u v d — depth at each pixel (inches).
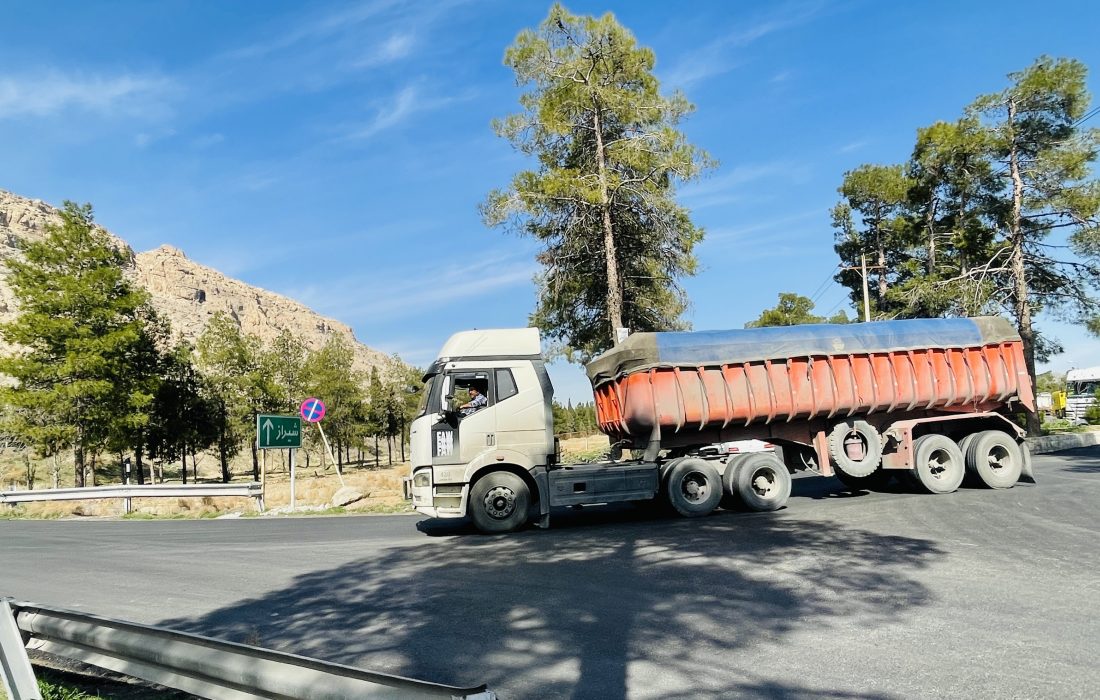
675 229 954.7
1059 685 175.5
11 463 1982.0
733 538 393.1
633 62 928.3
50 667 224.1
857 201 1561.3
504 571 339.6
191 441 1470.2
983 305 1096.2
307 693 119.4
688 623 239.0
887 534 381.7
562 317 1018.1
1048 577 279.9
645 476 487.5
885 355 544.1
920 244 1400.1
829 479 712.4
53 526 653.9
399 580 332.5
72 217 1201.4
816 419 545.3
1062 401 1859.0
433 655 219.6
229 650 135.7
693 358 513.7
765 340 529.3
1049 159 1044.5
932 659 196.2
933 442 534.6
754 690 180.2
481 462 460.8
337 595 309.3
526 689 188.5
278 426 711.1
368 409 1915.6
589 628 239.5
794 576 295.7
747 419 522.9
